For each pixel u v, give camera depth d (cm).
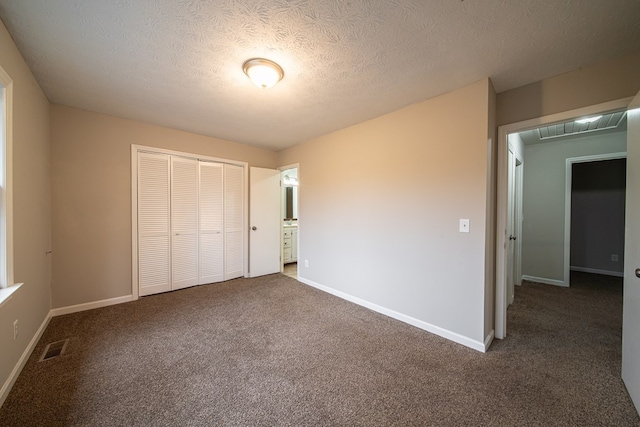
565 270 385
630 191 158
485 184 205
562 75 198
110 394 154
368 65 190
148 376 171
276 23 148
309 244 390
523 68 191
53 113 262
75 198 277
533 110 211
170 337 225
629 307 156
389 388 161
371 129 296
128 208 311
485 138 205
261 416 139
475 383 166
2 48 149
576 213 494
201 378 170
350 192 322
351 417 138
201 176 376
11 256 162
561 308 296
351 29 153
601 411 142
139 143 317
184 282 363
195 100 254
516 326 251
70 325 245
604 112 182
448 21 145
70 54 179
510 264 307
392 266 272
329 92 233
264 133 361
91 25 150
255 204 437
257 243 440
